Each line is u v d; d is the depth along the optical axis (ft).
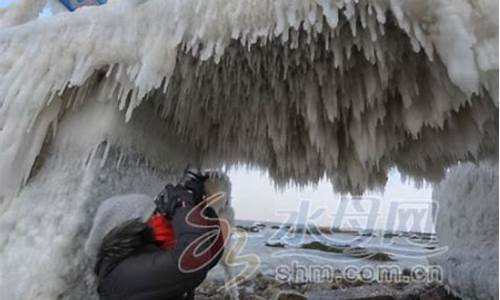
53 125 6.38
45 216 5.84
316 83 6.30
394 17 4.59
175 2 5.18
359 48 5.07
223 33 4.93
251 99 7.47
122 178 6.73
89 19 5.85
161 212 5.32
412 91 5.65
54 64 5.84
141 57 5.34
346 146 7.46
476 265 10.57
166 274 4.78
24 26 6.50
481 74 4.26
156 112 7.71
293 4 4.71
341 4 4.50
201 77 6.46
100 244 5.68
